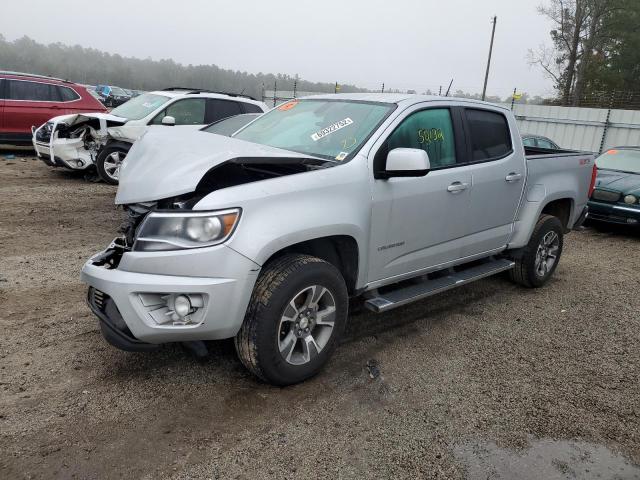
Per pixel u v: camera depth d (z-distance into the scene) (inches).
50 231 263.1
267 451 110.9
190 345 124.8
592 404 136.5
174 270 114.5
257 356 123.9
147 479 100.8
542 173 211.8
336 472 106.1
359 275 145.9
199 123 388.5
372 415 126.0
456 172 169.5
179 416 120.3
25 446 107.2
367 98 167.8
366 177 142.2
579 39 1628.9
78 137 396.5
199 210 115.7
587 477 109.5
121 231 134.4
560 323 190.4
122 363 141.0
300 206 126.8
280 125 173.0
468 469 109.4
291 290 124.6
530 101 1248.2
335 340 139.7
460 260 181.9
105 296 125.4
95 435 112.0
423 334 173.8
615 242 330.0
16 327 157.6
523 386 143.7
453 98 178.2
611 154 405.4
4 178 392.2
